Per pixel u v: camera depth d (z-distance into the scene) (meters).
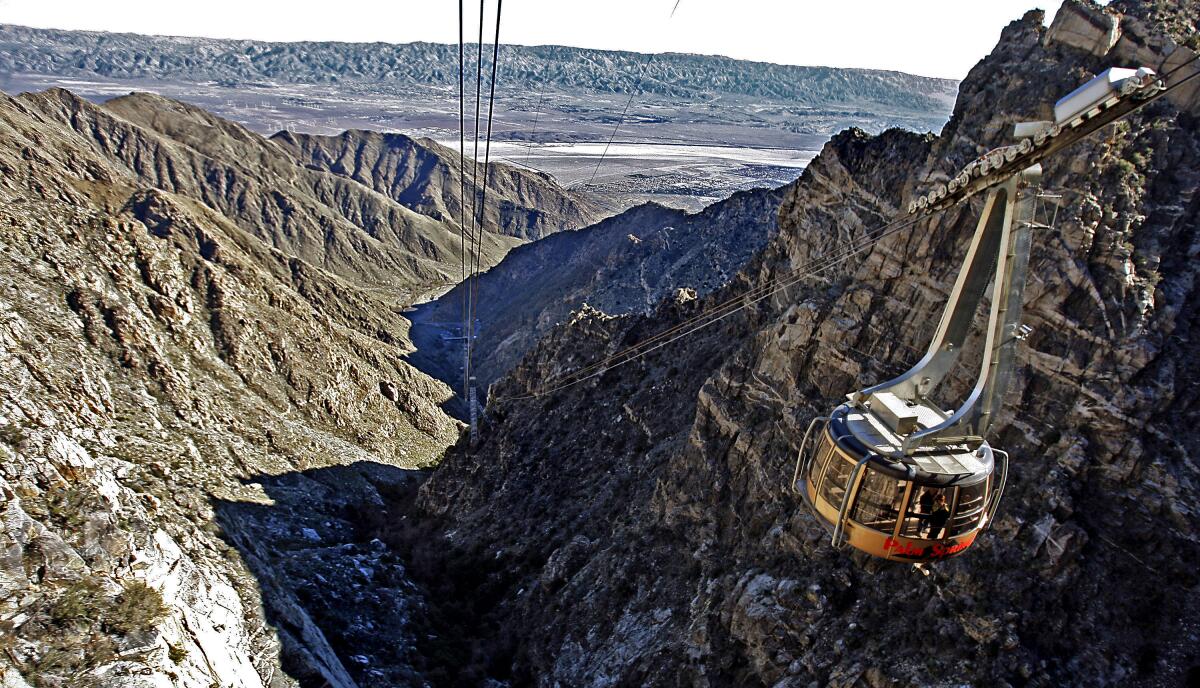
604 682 35.19
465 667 41.94
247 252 152.00
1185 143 29.58
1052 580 25.36
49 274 72.56
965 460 14.77
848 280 37.34
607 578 41.50
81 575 25.23
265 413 83.81
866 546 15.01
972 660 24.61
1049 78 31.52
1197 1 31.56
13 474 26.45
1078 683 23.45
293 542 54.16
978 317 29.17
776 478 34.72
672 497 41.75
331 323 122.38
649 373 60.44
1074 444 26.91
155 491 41.50
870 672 26.08
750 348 41.38
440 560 55.78
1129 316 27.31
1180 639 23.62
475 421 74.56
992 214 14.18
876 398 15.91
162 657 24.36
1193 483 25.42
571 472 57.06
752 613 30.66
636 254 134.62
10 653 21.84
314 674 33.69
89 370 63.12
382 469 89.88
